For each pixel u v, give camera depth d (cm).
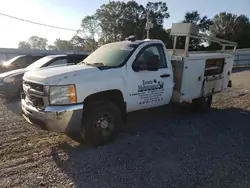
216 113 670
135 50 467
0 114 609
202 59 588
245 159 378
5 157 371
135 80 456
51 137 459
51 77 375
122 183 304
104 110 418
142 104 479
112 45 529
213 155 391
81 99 384
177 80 548
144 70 469
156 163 360
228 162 366
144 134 486
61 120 365
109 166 349
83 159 370
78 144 427
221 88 696
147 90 478
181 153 397
